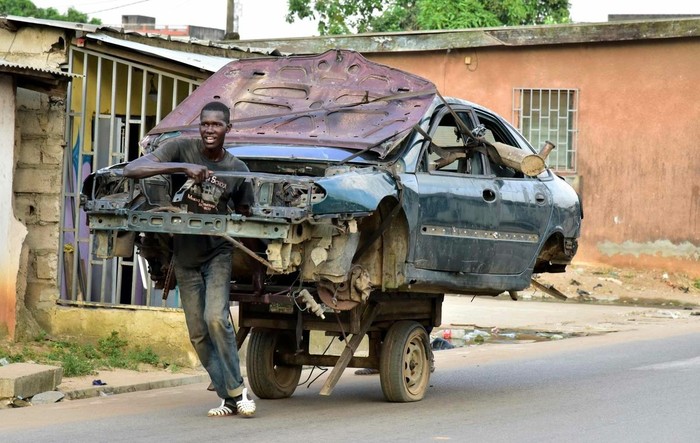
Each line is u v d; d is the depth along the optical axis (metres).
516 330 15.90
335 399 9.33
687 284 22.33
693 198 22.70
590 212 23.25
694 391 9.45
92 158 12.14
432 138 9.00
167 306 11.93
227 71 9.77
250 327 8.92
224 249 7.64
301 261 7.75
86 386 9.65
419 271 8.62
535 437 7.29
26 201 11.95
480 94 23.78
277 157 8.33
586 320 17.38
